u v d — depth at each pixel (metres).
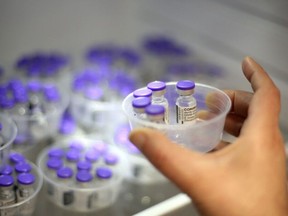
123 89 0.56
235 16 0.65
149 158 0.24
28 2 0.65
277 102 0.26
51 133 0.52
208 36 0.71
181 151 0.23
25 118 0.48
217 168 0.23
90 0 0.73
